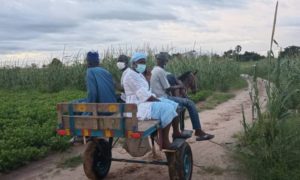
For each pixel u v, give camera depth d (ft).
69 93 38.32
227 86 50.06
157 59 18.12
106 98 14.89
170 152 14.11
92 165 14.80
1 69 47.80
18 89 45.50
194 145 20.63
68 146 20.80
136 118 12.94
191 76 21.57
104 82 14.94
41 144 20.58
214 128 25.16
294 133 16.31
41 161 18.98
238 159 16.84
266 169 15.15
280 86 16.78
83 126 13.62
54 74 44.34
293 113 18.38
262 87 32.83
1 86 46.96
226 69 52.24
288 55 26.50
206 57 52.21
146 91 14.56
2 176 16.96
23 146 19.74
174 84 19.69
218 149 19.60
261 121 16.71
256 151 16.24
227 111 32.42
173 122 15.33
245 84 55.47
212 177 15.78
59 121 13.94
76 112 14.07
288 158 15.52
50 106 30.04
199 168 16.88
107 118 13.24
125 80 14.79
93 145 14.87
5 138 20.67
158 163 14.46
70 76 44.29
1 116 25.95
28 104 31.27
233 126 25.32
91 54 15.20
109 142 15.72
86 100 15.28
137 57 14.83
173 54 46.14
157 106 14.26
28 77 46.78
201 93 39.68
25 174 17.22
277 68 16.97
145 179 15.79
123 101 15.81
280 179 14.44
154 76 17.70
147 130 13.01
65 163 18.35
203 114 31.14
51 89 43.96
